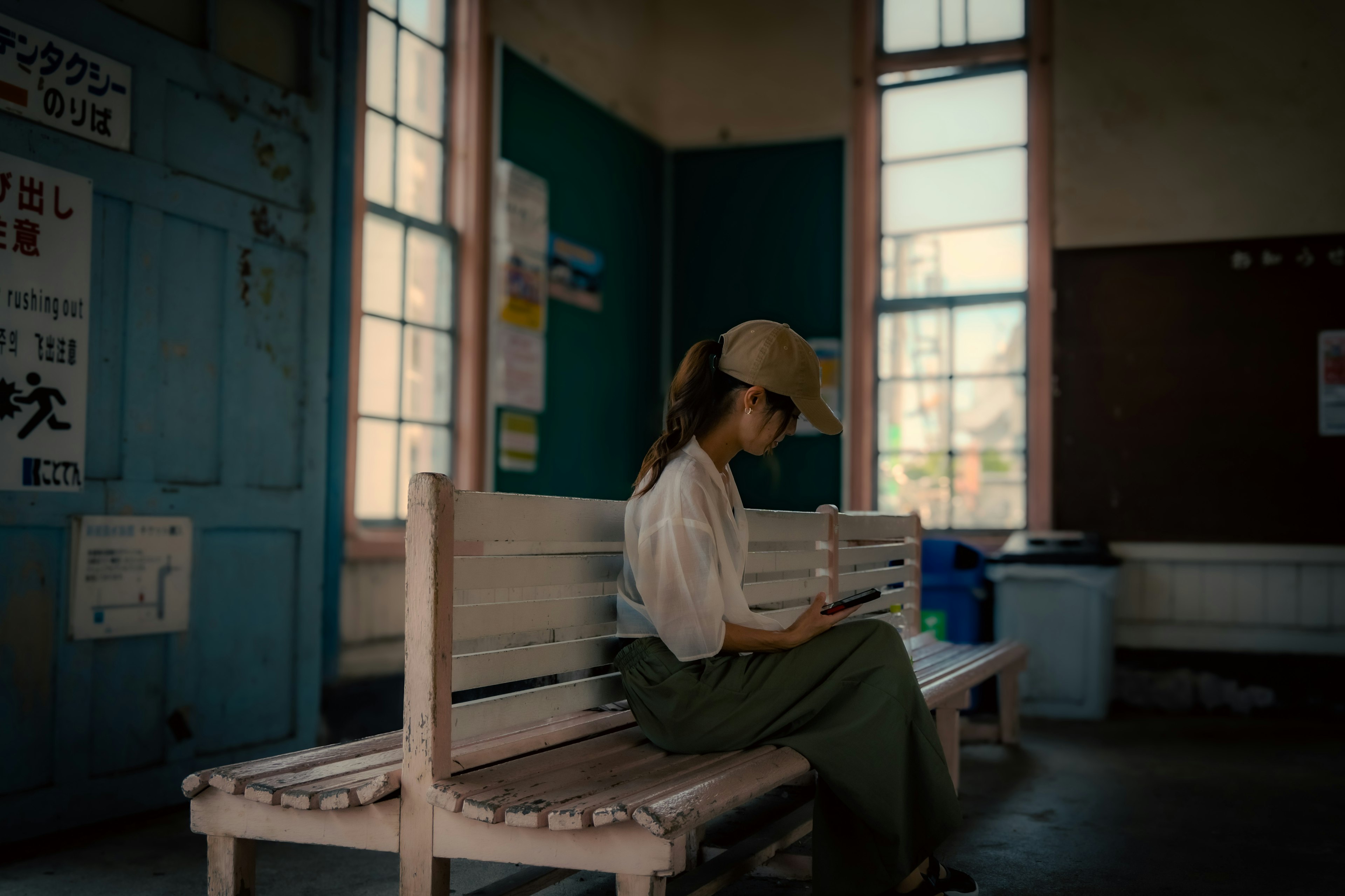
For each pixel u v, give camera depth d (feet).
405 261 15.90
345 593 14.20
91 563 10.54
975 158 20.54
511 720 6.67
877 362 20.98
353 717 14.17
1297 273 18.37
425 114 16.53
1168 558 18.57
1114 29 19.42
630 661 7.22
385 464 15.46
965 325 20.44
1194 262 18.85
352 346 14.29
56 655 10.25
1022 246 20.17
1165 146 19.08
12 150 9.80
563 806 5.65
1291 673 17.88
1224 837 10.36
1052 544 18.31
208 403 11.91
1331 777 13.16
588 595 7.59
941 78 20.80
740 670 6.88
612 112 20.68
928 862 7.39
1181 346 18.84
